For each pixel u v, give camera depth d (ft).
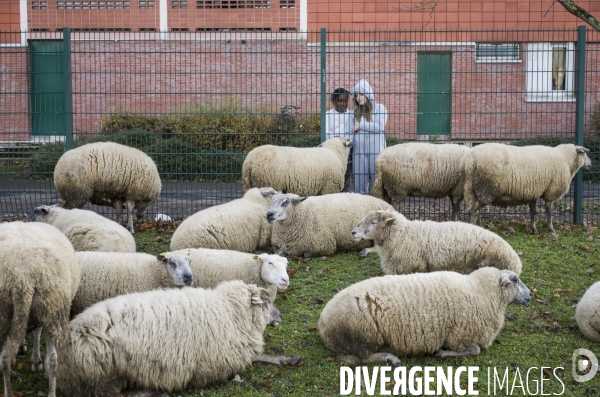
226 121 52.31
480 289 22.26
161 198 48.29
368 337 21.22
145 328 18.94
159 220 40.40
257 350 20.97
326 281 29.43
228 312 20.56
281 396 19.80
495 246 26.68
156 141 49.19
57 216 29.60
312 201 32.96
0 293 17.51
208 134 49.52
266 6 74.69
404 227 27.71
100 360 18.34
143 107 71.36
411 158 37.42
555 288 28.96
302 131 55.67
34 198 48.19
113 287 22.75
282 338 23.62
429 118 69.10
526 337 24.04
